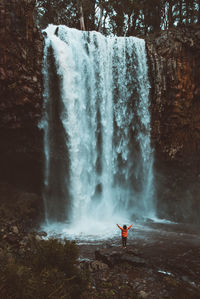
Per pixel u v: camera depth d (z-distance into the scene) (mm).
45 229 12578
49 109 13820
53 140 14367
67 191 15070
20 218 11523
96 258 8555
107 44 16672
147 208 18375
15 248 8367
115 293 6340
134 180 17922
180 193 17875
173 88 16750
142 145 17547
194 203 16891
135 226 13898
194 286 6887
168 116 17203
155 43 17297
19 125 12758
